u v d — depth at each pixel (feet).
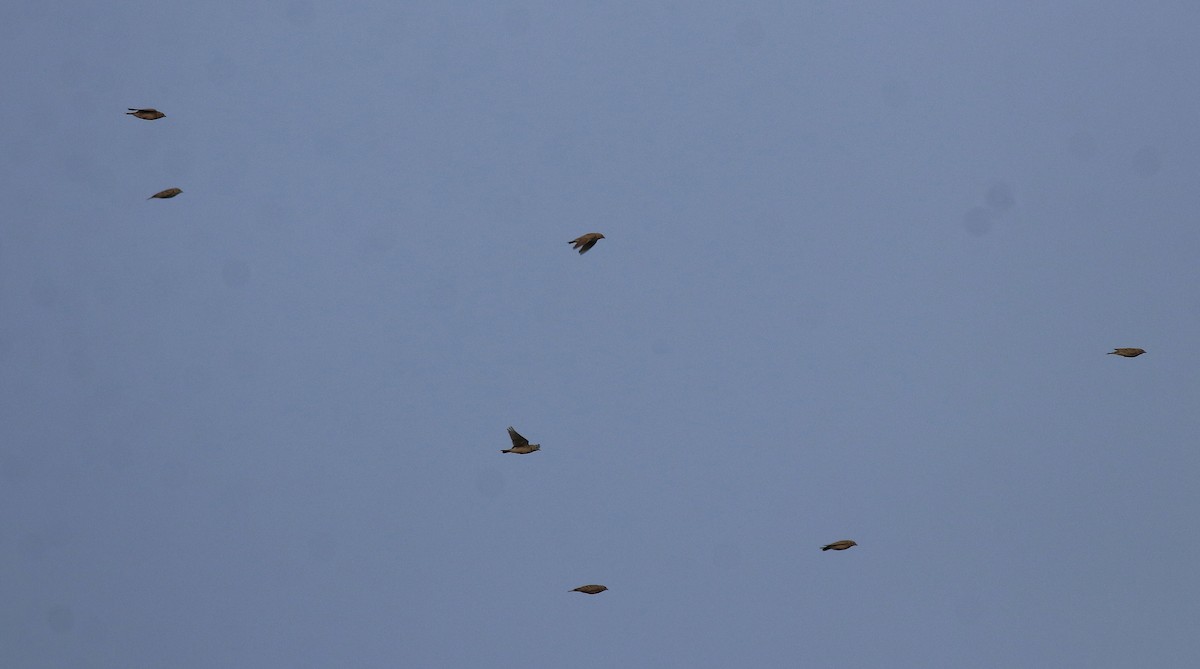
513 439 93.04
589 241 92.79
